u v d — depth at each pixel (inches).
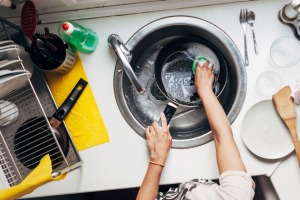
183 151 38.1
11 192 27.1
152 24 40.3
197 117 45.3
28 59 38.0
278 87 37.6
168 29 42.4
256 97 37.9
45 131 37.8
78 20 40.8
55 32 40.6
